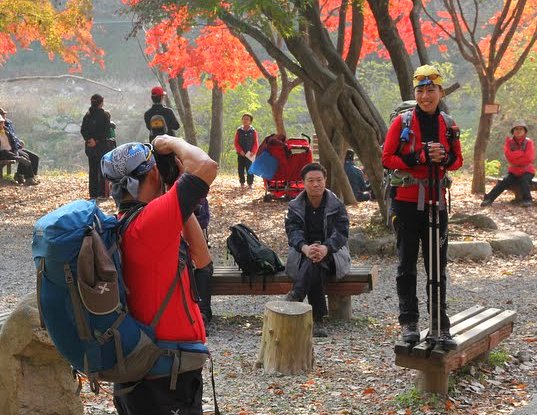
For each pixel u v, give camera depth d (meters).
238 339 8.41
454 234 13.84
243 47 22.66
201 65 22.36
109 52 49.75
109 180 3.64
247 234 8.95
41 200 19.36
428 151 5.50
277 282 8.83
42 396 5.23
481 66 19.86
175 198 3.45
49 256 3.30
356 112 14.17
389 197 5.92
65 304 3.35
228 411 6.03
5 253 13.64
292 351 6.99
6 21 20.09
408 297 6.05
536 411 5.70
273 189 18.89
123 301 3.42
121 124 42.62
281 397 6.37
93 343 3.37
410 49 21.50
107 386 6.67
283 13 13.22
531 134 32.34
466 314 7.02
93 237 3.33
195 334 3.59
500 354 7.16
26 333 5.10
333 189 18.30
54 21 20.94
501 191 18.11
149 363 3.44
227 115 36.56
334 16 21.67
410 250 5.94
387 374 6.88
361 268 9.10
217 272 9.04
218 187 21.61
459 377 6.52
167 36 21.36
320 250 8.36
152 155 3.66
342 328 8.76
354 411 5.98
